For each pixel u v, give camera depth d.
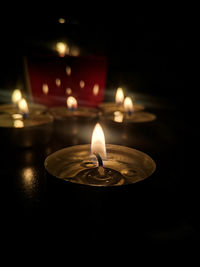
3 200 0.09
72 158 0.11
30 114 0.17
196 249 0.08
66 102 0.21
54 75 0.21
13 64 0.30
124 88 0.31
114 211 0.07
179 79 0.32
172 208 0.09
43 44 0.29
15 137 0.13
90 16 0.29
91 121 0.18
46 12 0.29
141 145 0.14
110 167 0.10
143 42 0.31
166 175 0.11
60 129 0.17
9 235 0.08
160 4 0.30
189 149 0.14
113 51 0.31
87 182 0.09
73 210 0.07
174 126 0.18
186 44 0.31
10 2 0.29
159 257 0.07
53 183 0.07
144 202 0.08
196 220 0.09
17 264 0.07
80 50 0.29
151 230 0.08
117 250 0.07
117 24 0.30
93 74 0.21
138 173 0.10
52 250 0.07
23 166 0.12
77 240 0.07
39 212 0.09
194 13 0.30
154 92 0.30
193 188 0.10
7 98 0.26
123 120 0.16
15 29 0.30
